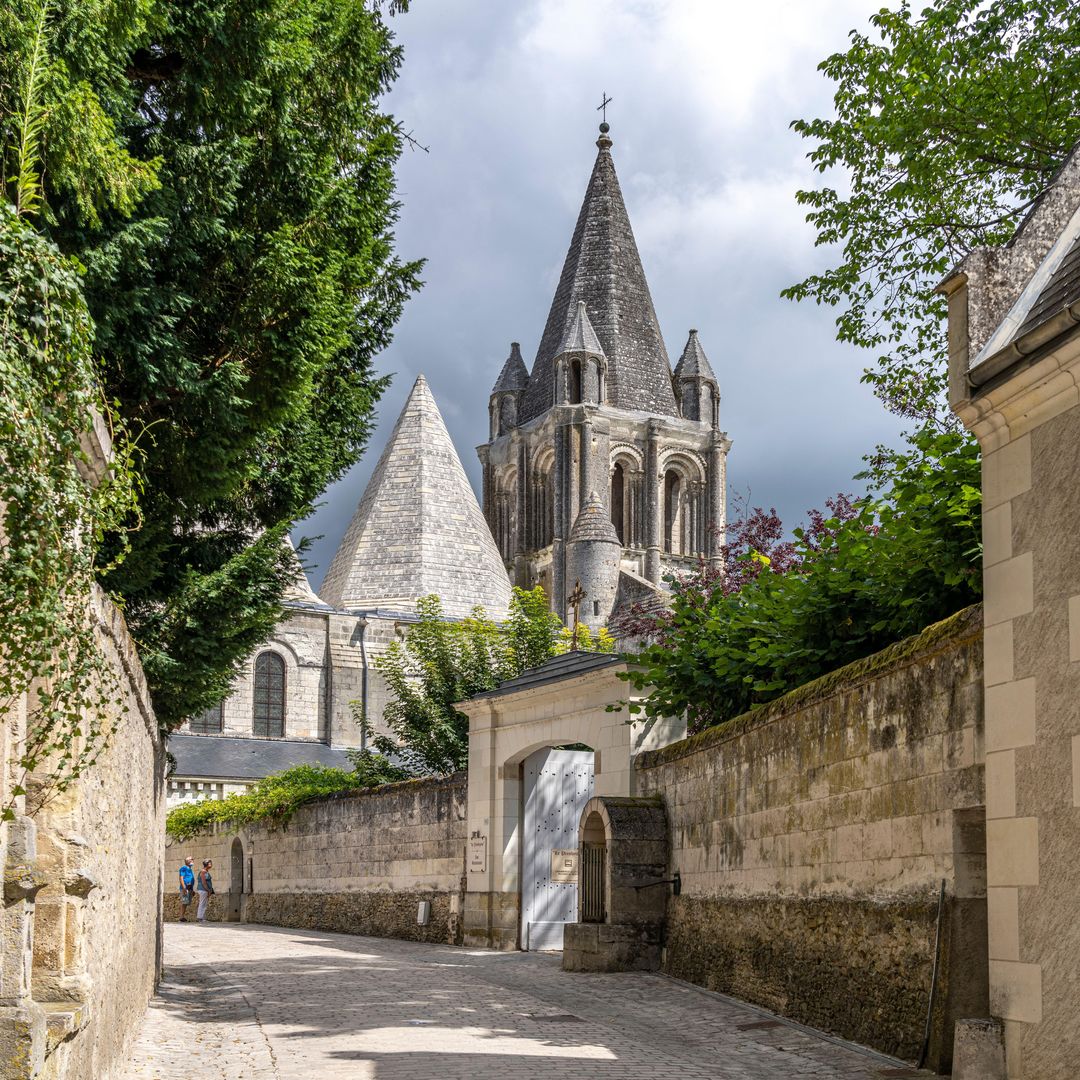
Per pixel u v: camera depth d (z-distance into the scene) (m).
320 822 28.47
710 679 15.14
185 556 14.63
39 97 8.54
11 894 4.73
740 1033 10.86
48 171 9.13
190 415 12.05
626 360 100.25
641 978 15.22
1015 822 7.59
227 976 15.95
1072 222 9.00
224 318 12.40
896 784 9.62
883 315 18.27
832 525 12.62
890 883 9.65
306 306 12.56
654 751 17.03
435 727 29.78
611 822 16.08
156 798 13.91
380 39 13.72
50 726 5.22
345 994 13.66
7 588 4.72
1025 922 7.43
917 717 9.32
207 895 32.94
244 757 63.00
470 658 31.08
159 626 13.68
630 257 104.00
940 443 10.71
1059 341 7.22
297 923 29.08
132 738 9.05
